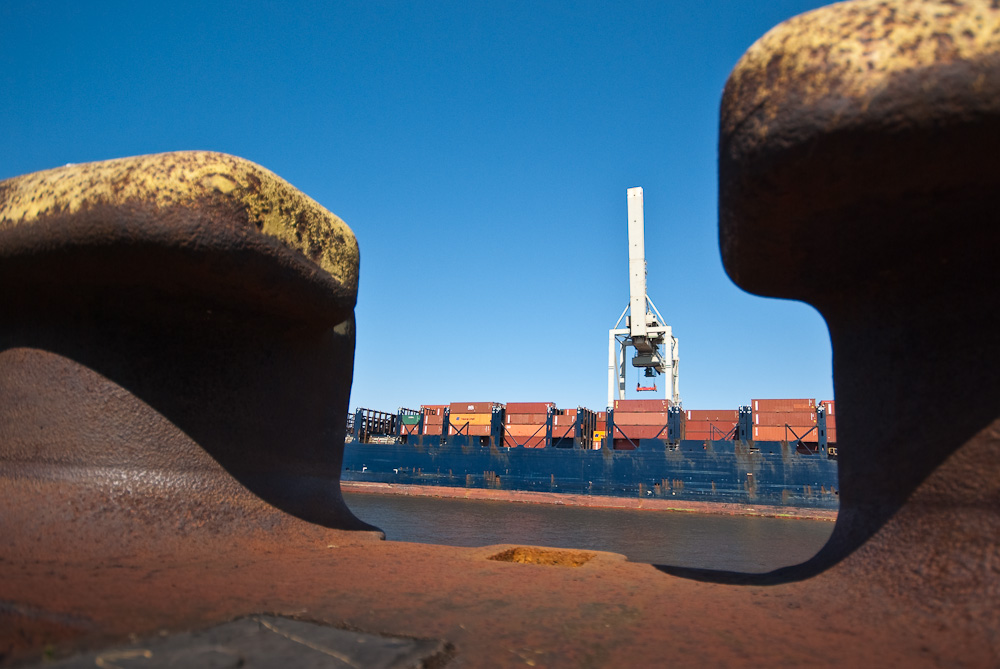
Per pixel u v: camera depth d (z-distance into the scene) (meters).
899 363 2.19
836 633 1.69
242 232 2.54
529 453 30.66
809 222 2.06
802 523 18.08
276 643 1.47
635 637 1.66
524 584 2.29
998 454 1.82
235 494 2.99
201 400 3.00
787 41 1.78
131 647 1.36
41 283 2.80
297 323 3.35
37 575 1.99
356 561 2.62
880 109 1.62
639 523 15.30
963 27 1.57
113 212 2.39
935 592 1.75
